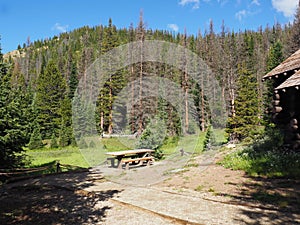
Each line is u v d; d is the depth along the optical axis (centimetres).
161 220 532
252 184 750
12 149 1120
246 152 1121
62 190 820
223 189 732
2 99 1084
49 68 3584
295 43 3145
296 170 787
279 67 1194
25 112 1229
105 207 631
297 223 480
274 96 1099
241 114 1958
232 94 2123
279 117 1080
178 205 618
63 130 2538
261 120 2062
